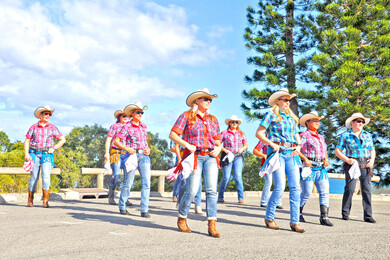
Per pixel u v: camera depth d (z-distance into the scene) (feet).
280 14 79.25
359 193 57.52
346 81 64.08
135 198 37.58
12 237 15.42
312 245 14.79
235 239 15.75
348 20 68.13
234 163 34.42
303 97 72.02
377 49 68.95
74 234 16.22
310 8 79.66
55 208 26.25
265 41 80.38
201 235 16.58
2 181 178.81
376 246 14.84
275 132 18.81
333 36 66.18
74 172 239.71
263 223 21.09
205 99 16.87
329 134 75.00
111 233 16.57
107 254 12.60
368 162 23.70
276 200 19.11
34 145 26.96
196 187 17.15
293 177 18.71
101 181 38.78
